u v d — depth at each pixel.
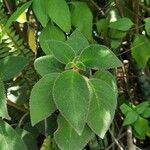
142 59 0.39
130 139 0.37
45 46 0.35
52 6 0.33
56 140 0.29
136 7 0.41
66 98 0.27
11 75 0.31
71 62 0.29
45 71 0.30
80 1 0.39
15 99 0.37
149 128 0.39
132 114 0.37
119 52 0.44
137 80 0.46
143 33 0.44
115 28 0.38
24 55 0.38
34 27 0.42
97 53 0.29
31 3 0.35
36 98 0.28
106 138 0.38
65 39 0.35
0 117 0.31
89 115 0.28
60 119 0.29
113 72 0.40
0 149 0.30
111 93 0.28
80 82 0.27
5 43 0.38
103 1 0.44
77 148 0.29
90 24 0.36
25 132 0.34
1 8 0.39
